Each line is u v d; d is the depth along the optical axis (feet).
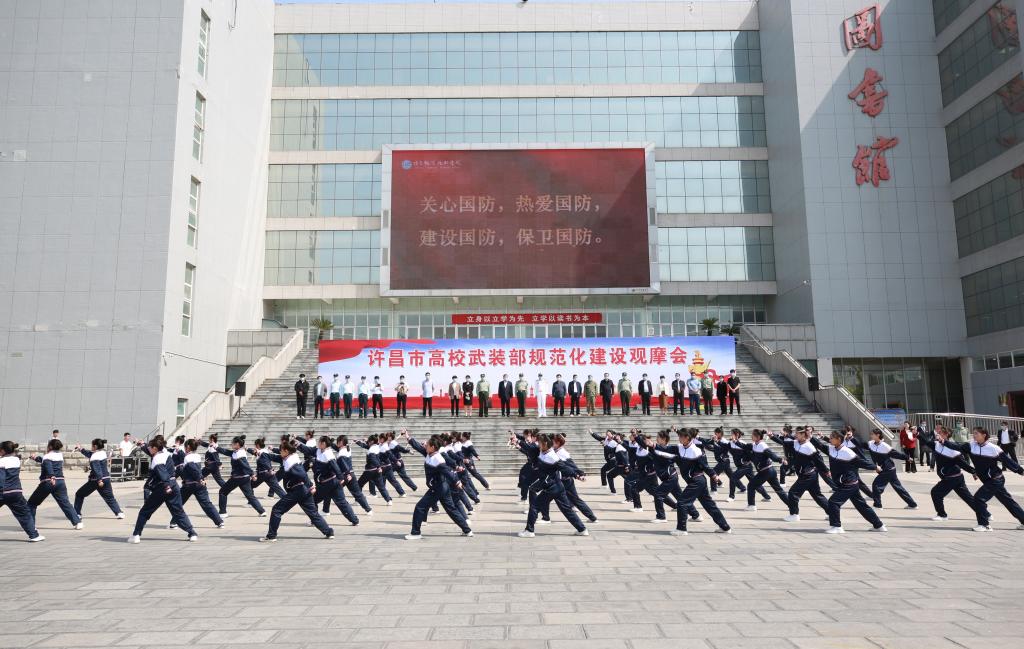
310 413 92.99
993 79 109.40
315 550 32.78
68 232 86.63
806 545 33.40
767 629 19.12
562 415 90.84
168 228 87.15
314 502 37.99
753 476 46.96
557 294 124.57
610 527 39.75
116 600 22.98
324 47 136.26
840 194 118.73
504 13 138.00
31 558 30.96
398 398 90.48
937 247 117.80
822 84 121.49
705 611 21.12
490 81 135.74
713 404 97.50
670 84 135.44
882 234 117.91
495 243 125.29
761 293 129.08
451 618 20.45
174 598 23.22
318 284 128.36
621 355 99.71
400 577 26.45
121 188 87.66
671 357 99.66
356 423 86.58
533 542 34.81
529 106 135.03
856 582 25.14
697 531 38.17
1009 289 107.04
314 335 130.11
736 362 112.88
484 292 124.06
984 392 112.27
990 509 46.88
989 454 38.11
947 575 26.30
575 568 28.02
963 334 115.96
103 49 90.22
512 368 99.19
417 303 131.03
